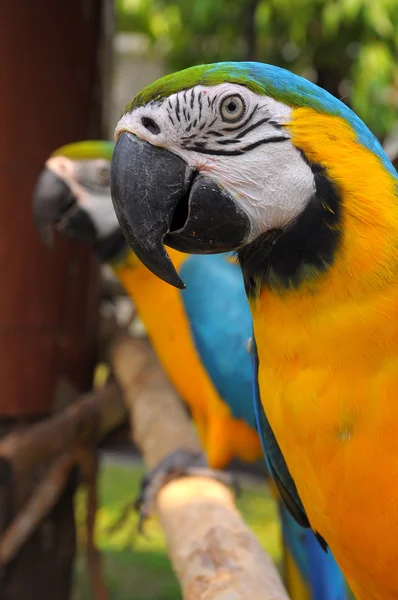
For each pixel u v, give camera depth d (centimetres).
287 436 56
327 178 53
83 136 105
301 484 57
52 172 98
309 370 54
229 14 197
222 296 92
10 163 100
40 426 102
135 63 282
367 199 52
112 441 114
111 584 154
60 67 101
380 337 53
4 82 98
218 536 64
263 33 191
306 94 53
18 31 98
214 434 93
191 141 54
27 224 101
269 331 55
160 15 201
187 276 92
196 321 92
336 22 179
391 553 55
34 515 102
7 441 100
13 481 102
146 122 55
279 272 54
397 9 180
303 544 85
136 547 176
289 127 53
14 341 103
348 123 53
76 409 105
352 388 53
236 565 61
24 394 104
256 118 54
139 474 224
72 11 101
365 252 52
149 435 94
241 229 54
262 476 117
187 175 55
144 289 95
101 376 159
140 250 55
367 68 181
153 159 55
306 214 53
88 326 111
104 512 190
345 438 54
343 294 53
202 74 54
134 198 55
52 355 106
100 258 99
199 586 60
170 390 102
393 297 52
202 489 75
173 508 72
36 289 103
